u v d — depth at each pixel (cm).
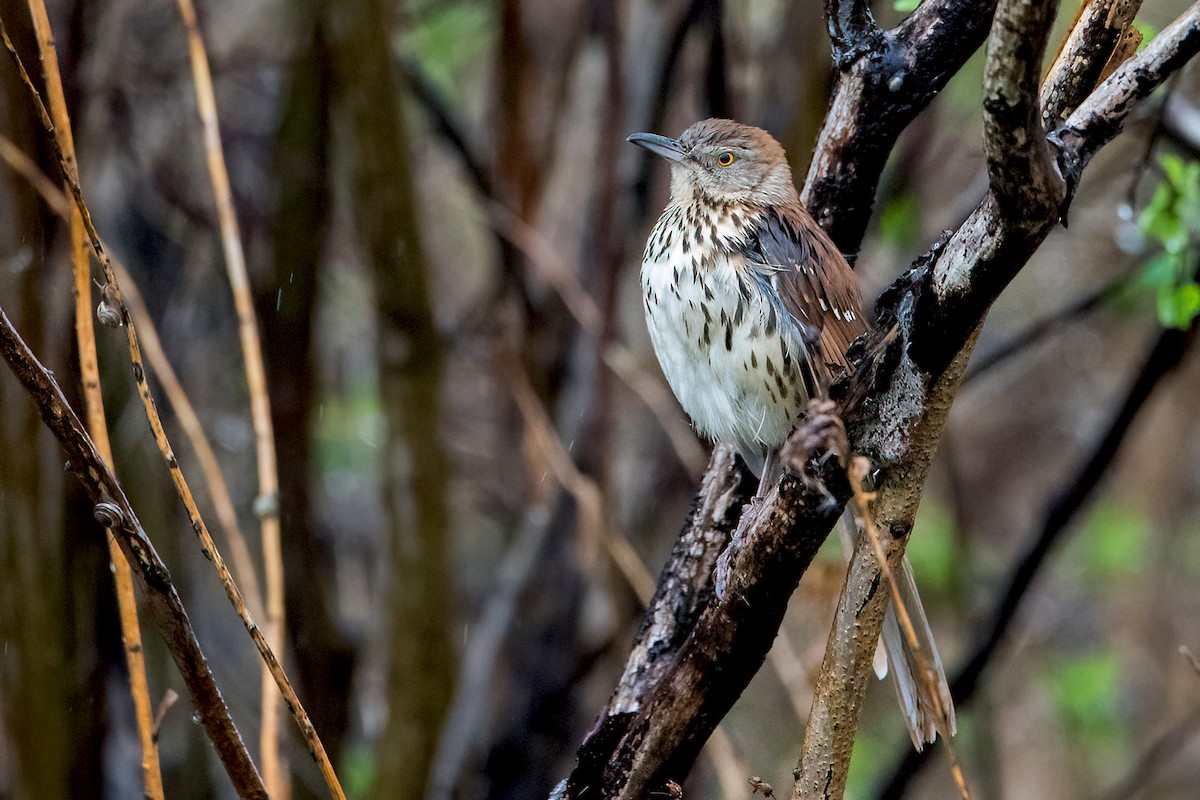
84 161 1045
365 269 1052
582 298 1062
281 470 1152
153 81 1189
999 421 1948
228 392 1358
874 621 538
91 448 464
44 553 874
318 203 1140
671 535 1216
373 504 1453
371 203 1029
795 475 528
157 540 1116
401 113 1026
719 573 637
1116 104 473
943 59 670
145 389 501
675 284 859
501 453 1255
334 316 1438
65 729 898
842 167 696
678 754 619
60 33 1027
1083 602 1938
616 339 1065
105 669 975
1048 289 1598
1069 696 1717
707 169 888
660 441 1220
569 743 1137
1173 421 1903
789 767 1429
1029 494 1988
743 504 686
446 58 1293
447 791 1062
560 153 1260
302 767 1123
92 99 1115
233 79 1357
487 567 1510
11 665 877
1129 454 1928
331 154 1146
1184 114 955
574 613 1142
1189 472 2030
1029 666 1931
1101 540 1797
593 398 1117
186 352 1302
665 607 678
